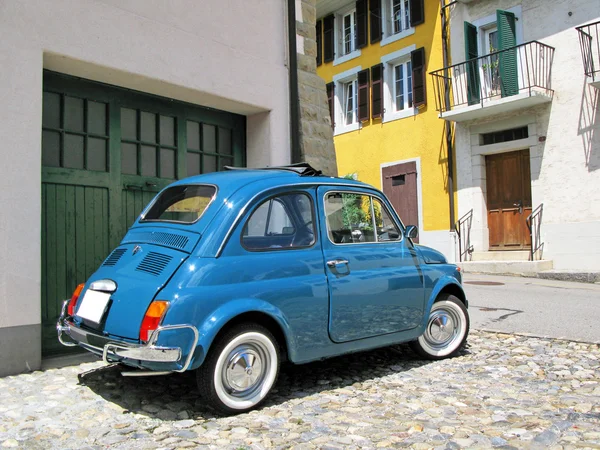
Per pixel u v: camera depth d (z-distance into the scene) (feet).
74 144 19.47
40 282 16.88
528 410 12.55
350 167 63.72
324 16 67.72
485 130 49.37
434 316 17.65
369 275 15.34
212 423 11.96
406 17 58.44
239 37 23.95
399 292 16.05
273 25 25.75
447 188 52.85
